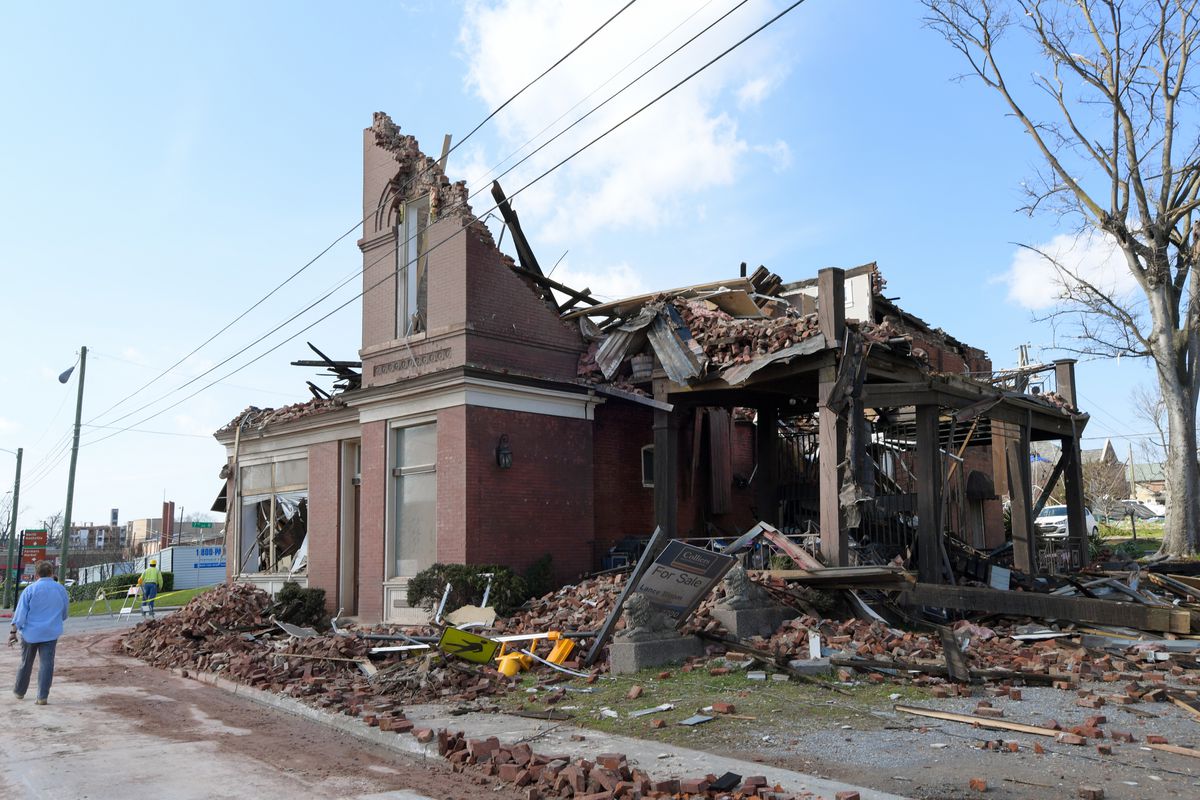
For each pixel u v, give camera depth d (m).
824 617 12.89
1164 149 26.33
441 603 15.54
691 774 6.49
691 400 17.48
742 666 10.41
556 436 17.72
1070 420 21.28
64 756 7.90
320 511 20.67
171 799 6.48
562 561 17.36
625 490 19.25
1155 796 5.72
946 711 8.29
